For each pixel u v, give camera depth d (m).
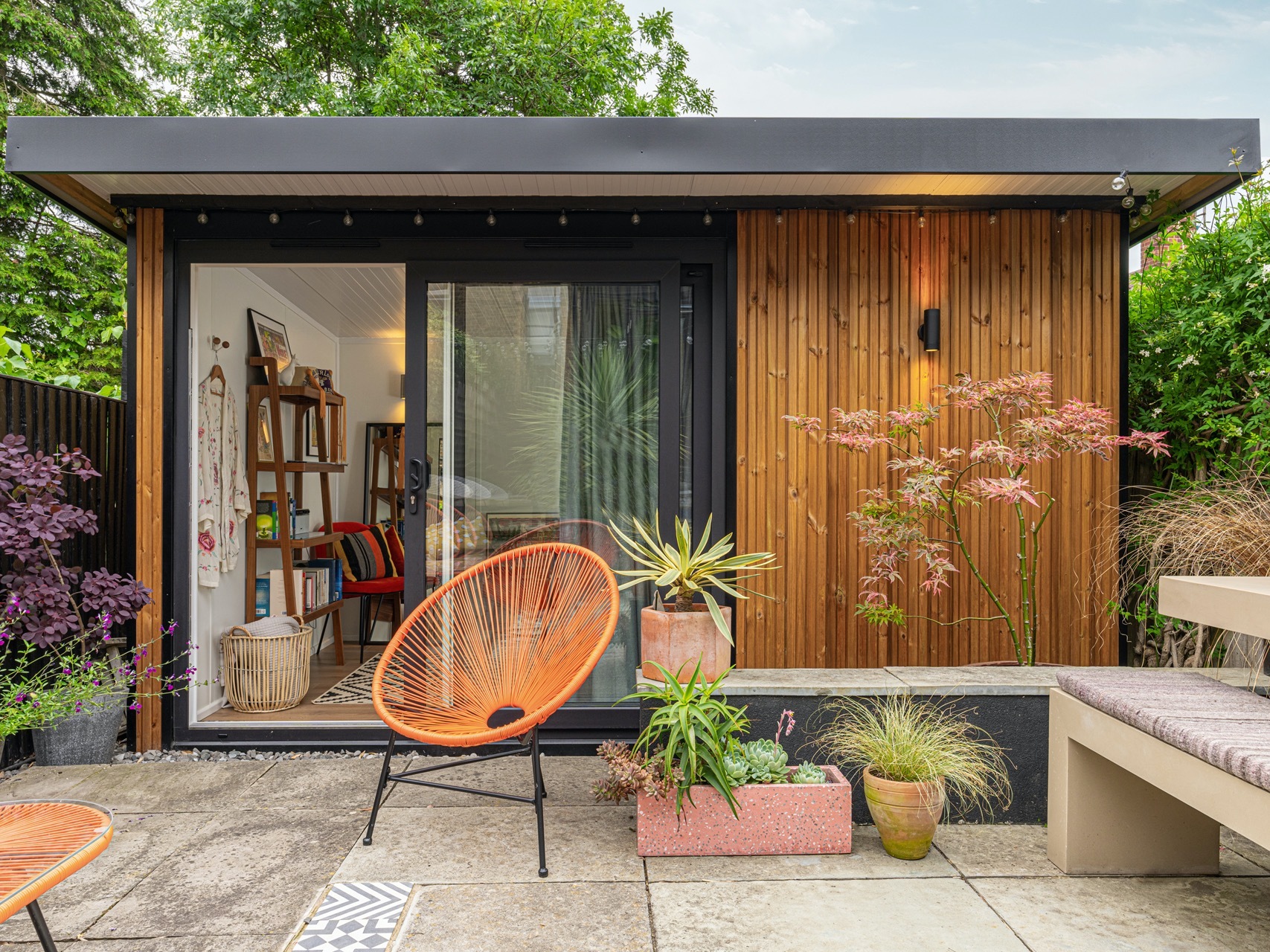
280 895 2.00
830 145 2.82
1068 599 3.24
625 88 10.01
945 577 3.25
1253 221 3.06
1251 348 3.03
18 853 1.39
